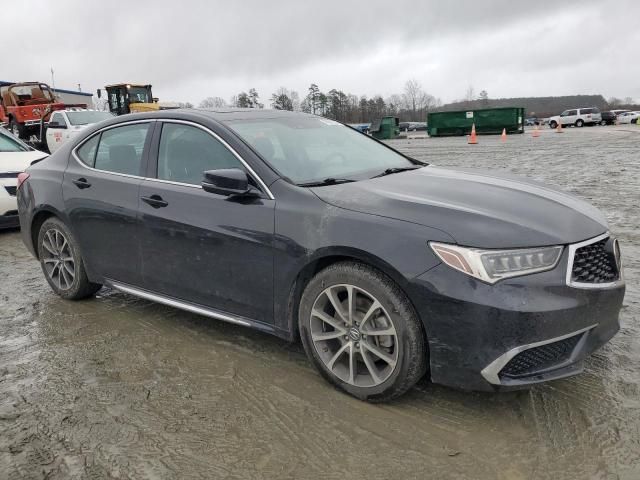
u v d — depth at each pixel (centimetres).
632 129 3725
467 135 4050
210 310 363
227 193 328
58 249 466
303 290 321
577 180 1079
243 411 294
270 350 365
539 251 260
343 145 409
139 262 394
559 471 239
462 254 259
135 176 397
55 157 471
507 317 251
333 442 265
